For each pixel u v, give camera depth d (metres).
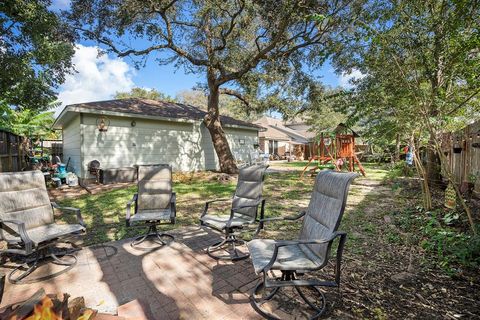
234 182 9.26
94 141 8.92
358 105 3.76
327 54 3.79
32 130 13.25
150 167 4.13
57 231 2.90
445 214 4.05
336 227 2.04
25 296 2.27
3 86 8.19
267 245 2.42
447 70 3.15
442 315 1.99
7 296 2.27
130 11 7.32
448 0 2.82
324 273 2.69
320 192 2.47
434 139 3.28
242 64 10.62
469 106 3.75
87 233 3.98
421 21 3.03
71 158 10.67
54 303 1.36
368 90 3.65
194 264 2.88
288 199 6.51
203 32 9.62
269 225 4.34
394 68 3.28
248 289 2.38
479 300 2.15
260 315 2.02
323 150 10.59
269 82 10.57
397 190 5.77
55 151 13.35
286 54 9.22
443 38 2.97
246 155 14.80
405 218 4.32
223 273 2.67
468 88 3.27
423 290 2.33
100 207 5.58
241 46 10.45
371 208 5.35
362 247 3.33
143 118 10.05
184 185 8.54
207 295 2.28
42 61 8.34
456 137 5.46
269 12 7.61
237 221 3.26
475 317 1.96
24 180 3.08
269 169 14.43
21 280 2.53
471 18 2.71
